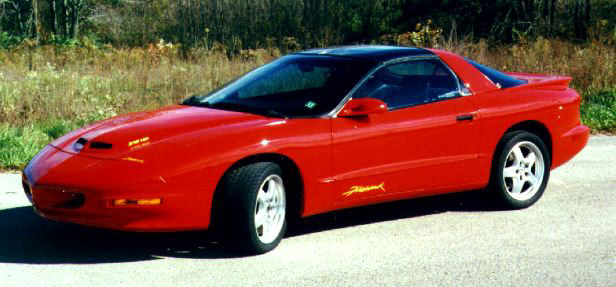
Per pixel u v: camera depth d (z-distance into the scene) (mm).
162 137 5410
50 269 5199
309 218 6562
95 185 5086
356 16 32281
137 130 5551
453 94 6484
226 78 15078
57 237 5918
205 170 5230
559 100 7059
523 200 6875
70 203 5207
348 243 5867
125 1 36406
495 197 6797
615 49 16828
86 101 11867
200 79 14828
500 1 30016
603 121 11195
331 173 5777
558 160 7133
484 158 6586
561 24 27984
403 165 6121
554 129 7012
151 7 35312
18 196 7176
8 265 5273
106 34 36844
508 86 6898
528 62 15281
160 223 5188
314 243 5859
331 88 6004
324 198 5785
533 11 29344
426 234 6125
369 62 6227
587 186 7684
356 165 5887
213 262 5379
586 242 5906
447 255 5594
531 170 6957
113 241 5840
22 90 11969
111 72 16922
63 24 37031
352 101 5855
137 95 13438
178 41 32031
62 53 19891
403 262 5430
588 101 12625
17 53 20156
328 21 32375
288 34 31953
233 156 5324
